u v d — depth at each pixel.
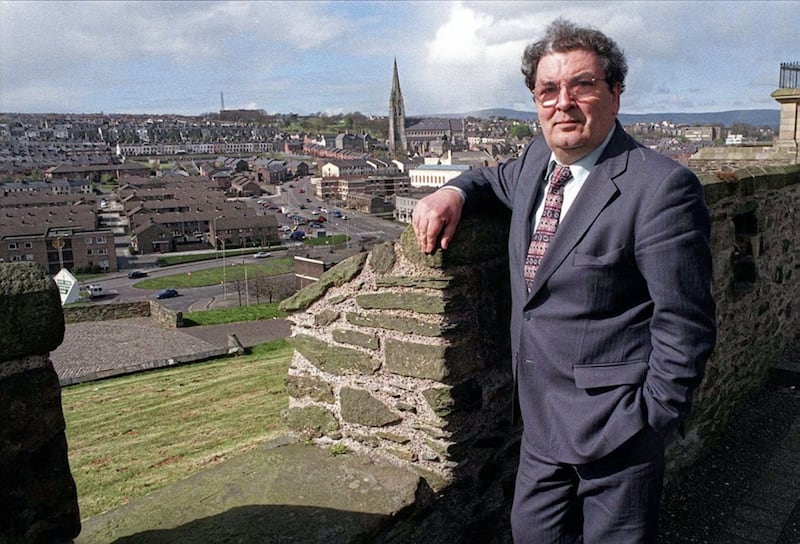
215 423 8.60
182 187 141.88
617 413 2.14
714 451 4.90
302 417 3.57
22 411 1.87
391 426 3.19
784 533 3.84
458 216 2.78
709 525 3.95
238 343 18.84
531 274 2.38
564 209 2.31
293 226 108.50
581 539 2.44
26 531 1.92
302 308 3.51
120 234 109.50
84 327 23.91
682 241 2.01
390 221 114.88
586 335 2.21
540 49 2.22
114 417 9.65
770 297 6.08
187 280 71.19
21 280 1.85
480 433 3.14
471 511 3.15
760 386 5.98
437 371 2.95
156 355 19.47
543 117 2.25
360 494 2.86
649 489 2.21
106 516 2.78
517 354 2.46
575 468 2.31
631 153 2.20
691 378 2.00
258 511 2.75
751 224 5.62
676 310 2.00
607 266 2.14
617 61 2.17
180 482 3.06
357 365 3.29
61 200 119.62
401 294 3.03
